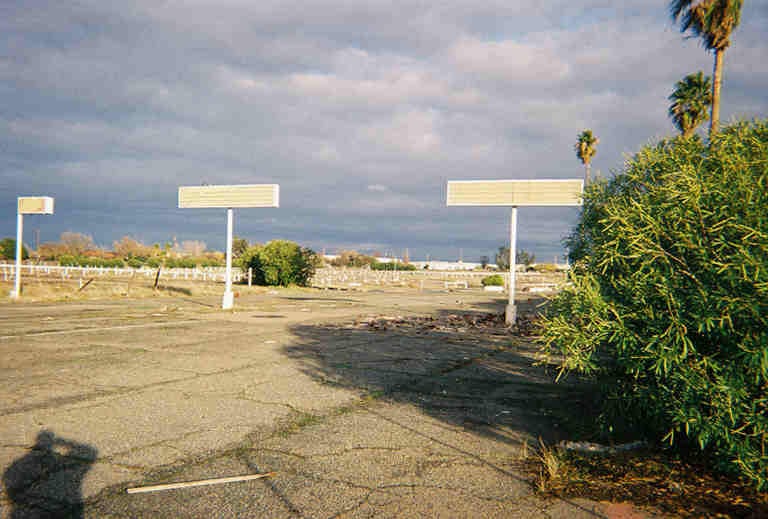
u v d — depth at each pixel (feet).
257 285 125.70
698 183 13.08
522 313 68.23
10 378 25.63
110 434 17.33
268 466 14.71
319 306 75.31
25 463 14.71
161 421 18.86
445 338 43.21
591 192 18.54
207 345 36.94
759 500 12.38
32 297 75.77
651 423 15.39
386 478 13.92
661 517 11.66
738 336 12.36
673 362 13.08
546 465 14.83
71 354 32.65
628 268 14.08
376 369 29.35
